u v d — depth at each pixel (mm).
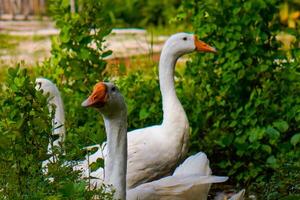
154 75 14102
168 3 28000
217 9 13125
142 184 10203
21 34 25734
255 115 12570
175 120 11453
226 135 12547
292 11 26641
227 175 12859
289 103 12562
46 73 13539
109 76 13758
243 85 13055
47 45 23609
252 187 12328
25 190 8750
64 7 13320
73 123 11250
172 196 9461
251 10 13000
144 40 23984
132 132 11383
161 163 11266
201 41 12008
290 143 12078
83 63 13289
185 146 11484
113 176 9125
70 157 9273
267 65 12891
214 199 12273
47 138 9383
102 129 12609
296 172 11109
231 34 12969
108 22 13664
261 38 12992
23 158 9023
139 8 28125
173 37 11891
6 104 10203
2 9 29109
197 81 13336
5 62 20859
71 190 8398
